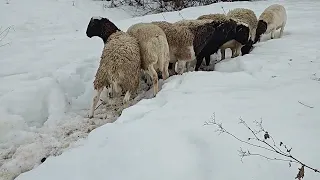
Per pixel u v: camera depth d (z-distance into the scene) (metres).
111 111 5.87
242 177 3.18
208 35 6.94
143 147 3.75
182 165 3.44
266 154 3.38
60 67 7.24
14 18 12.56
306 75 5.54
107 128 4.32
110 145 3.92
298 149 3.38
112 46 5.64
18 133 5.06
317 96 4.53
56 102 5.92
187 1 19.00
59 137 5.11
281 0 15.66
